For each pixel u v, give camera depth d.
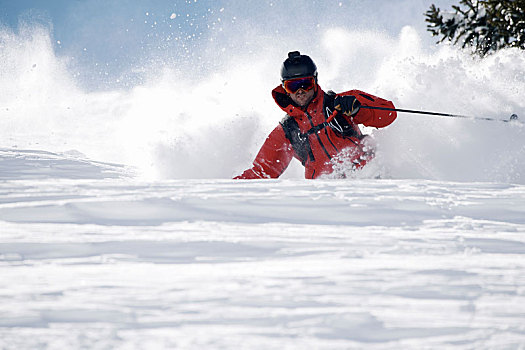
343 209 12.12
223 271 7.96
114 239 9.70
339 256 8.79
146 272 7.91
